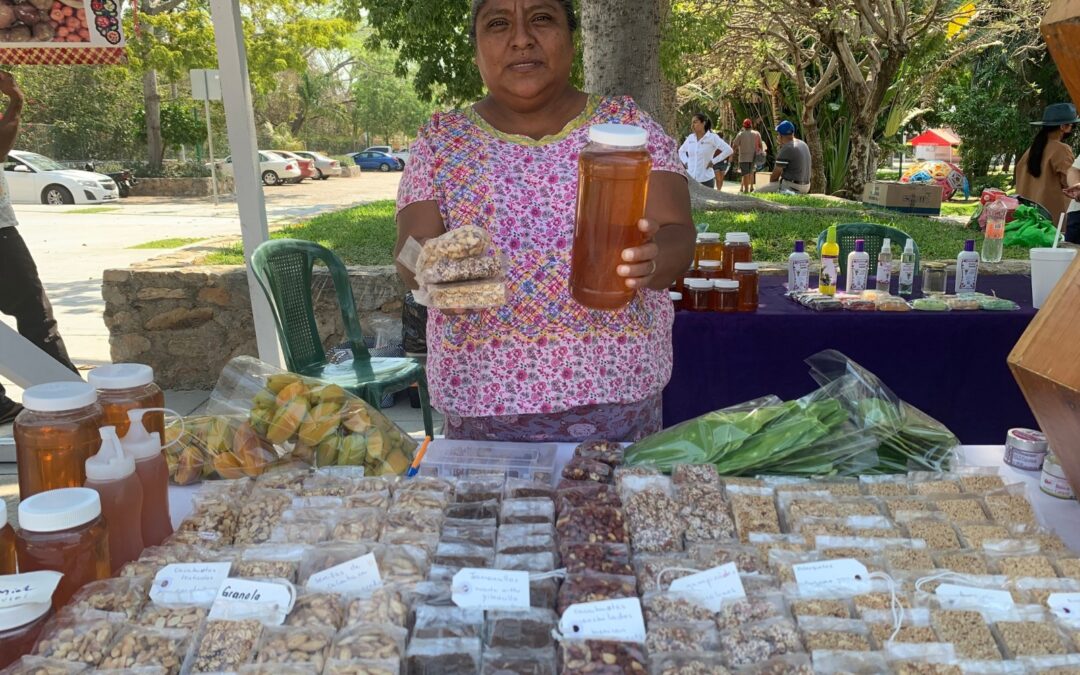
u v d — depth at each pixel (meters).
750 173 16.52
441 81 8.62
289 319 3.90
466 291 1.52
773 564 1.35
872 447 1.78
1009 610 1.23
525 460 1.75
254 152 4.13
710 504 1.52
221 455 1.76
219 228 13.34
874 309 3.58
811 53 16.80
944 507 1.55
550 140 1.82
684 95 21.47
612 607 1.21
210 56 17.91
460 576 1.26
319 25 20.84
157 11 17.47
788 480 1.66
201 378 5.23
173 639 1.16
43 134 22.19
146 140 22.69
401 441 1.91
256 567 1.31
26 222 14.14
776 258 7.04
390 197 20.56
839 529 1.45
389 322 5.09
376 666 1.09
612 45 4.96
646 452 1.74
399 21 8.33
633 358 1.85
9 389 5.24
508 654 1.13
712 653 1.15
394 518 1.48
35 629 1.14
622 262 1.37
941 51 15.29
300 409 1.79
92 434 1.37
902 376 3.54
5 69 4.28
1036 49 17.00
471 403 1.85
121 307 5.14
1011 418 3.58
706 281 3.54
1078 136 17.81
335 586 1.29
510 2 1.68
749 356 3.53
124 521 1.32
